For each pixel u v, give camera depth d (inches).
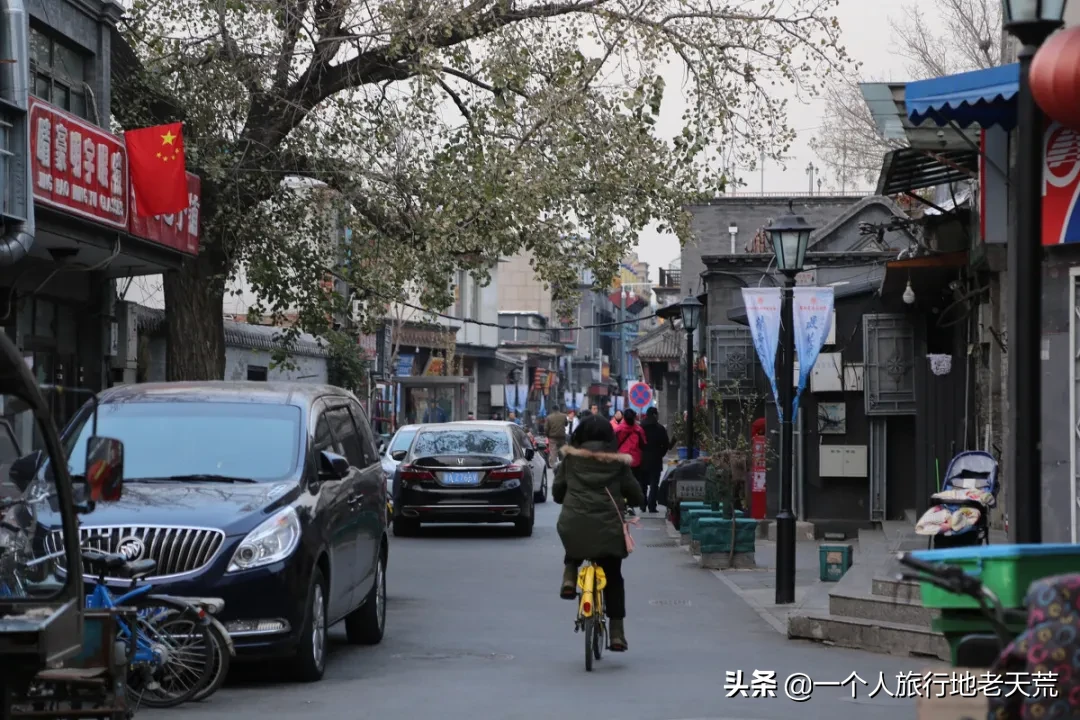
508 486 1127.6
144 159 923.4
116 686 335.6
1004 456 837.8
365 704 433.4
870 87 641.6
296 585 464.8
